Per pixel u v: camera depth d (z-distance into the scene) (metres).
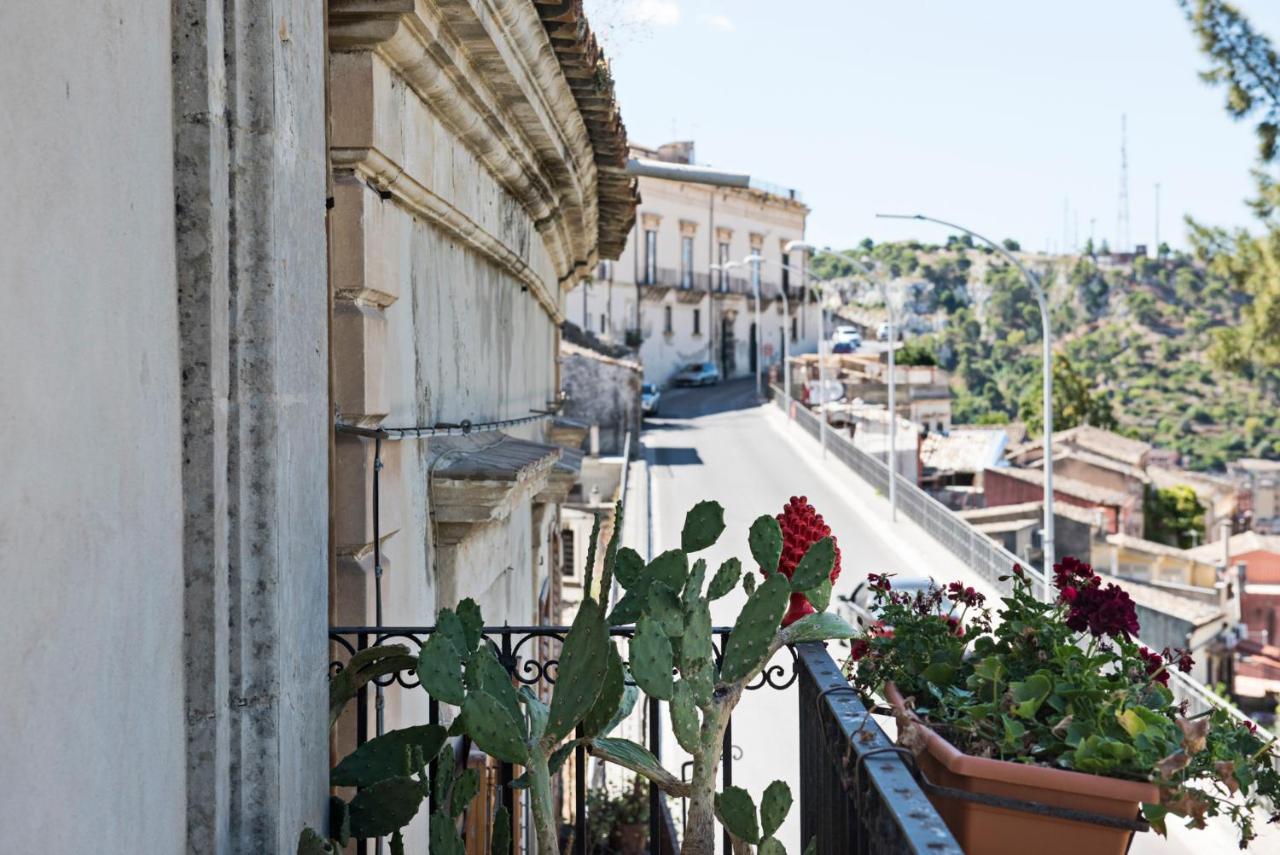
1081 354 141.75
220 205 2.94
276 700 3.05
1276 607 48.34
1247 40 24.14
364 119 4.62
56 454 2.31
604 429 45.41
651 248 72.81
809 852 3.19
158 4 2.78
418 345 5.83
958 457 56.72
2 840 2.13
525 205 8.62
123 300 2.59
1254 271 24.91
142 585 2.67
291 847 3.13
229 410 3.00
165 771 2.79
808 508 3.87
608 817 10.27
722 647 3.75
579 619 3.19
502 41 5.47
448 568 6.21
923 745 2.94
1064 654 3.09
